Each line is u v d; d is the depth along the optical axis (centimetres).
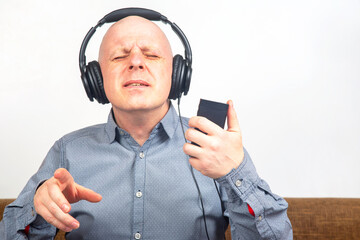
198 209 100
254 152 191
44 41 197
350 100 189
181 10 195
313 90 190
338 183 189
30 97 196
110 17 108
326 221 119
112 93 96
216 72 193
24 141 195
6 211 96
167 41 103
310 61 191
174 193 101
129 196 101
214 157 79
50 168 110
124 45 96
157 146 105
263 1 193
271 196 89
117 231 99
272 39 193
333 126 189
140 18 103
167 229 99
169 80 99
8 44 196
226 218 105
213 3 195
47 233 96
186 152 79
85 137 112
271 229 87
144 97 93
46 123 196
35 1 197
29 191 102
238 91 192
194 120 78
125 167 104
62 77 197
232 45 194
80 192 82
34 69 196
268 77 192
